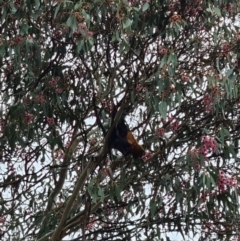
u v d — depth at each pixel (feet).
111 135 17.49
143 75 17.06
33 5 16.62
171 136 17.93
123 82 17.95
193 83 16.49
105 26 17.21
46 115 18.51
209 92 16.03
